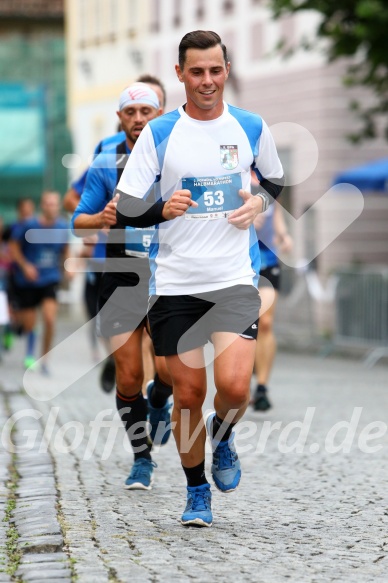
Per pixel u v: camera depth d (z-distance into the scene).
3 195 59.09
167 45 65.69
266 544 11.93
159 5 66.56
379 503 14.02
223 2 59.59
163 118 12.47
